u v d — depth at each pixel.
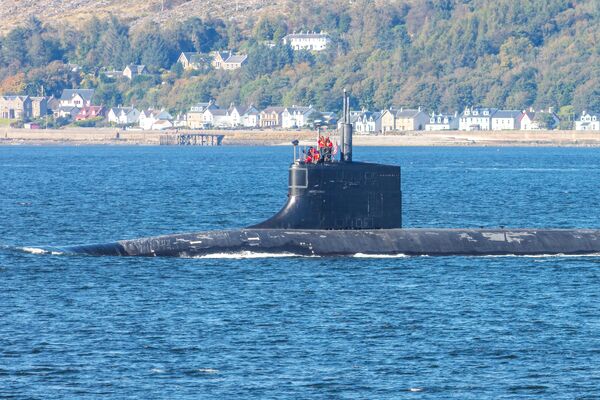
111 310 169.62
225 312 168.00
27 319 164.00
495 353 146.00
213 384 132.75
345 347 148.75
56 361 141.75
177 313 167.62
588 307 171.62
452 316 165.62
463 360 142.88
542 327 159.38
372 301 174.88
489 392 130.38
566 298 177.75
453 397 128.75
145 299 177.12
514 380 134.75
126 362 141.50
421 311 168.62
